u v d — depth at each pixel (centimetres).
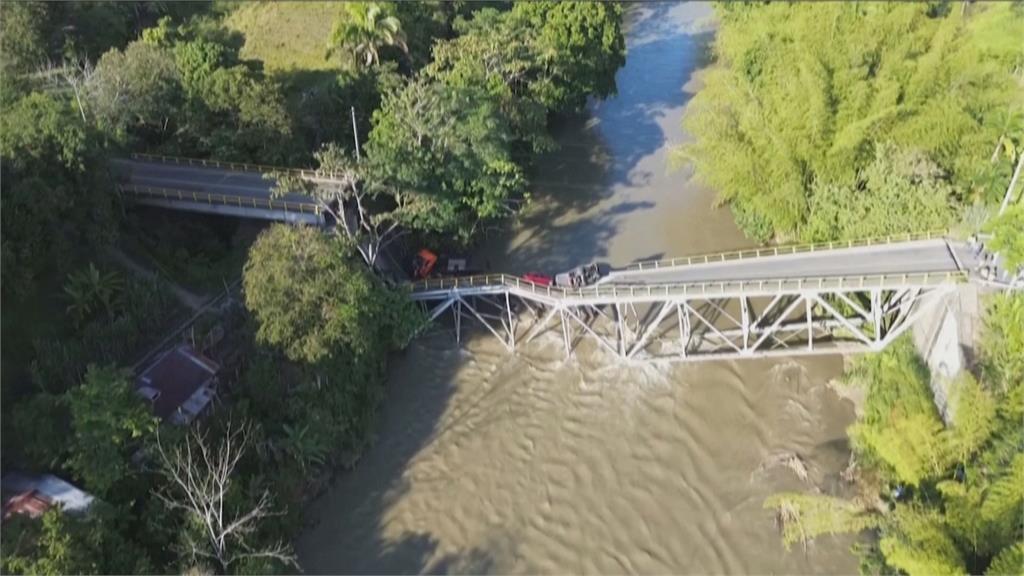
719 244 5884
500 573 3981
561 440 4612
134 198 5050
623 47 7388
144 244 5006
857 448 4244
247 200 4988
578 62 6812
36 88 5347
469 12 7494
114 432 3475
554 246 5953
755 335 5031
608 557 4025
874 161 5031
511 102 5766
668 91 7981
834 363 4850
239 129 5453
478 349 5197
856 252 4731
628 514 4206
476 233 5838
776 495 3869
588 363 5041
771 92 5400
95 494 3494
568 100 6975
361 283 4256
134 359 4338
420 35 6762
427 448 4609
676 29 9256
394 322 4631
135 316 4441
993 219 4325
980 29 5922
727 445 4494
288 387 4334
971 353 3984
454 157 5194
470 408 4838
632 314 5303
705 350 4969
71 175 4253
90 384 3522
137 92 5166
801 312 5166
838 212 4966
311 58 7831
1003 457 3403
